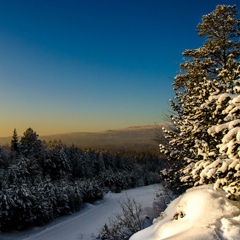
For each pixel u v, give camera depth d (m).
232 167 7.09
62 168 68.62
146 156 136.00
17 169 52.28
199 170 8.62
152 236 8.76
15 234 35.84
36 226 38.62
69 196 47.97
